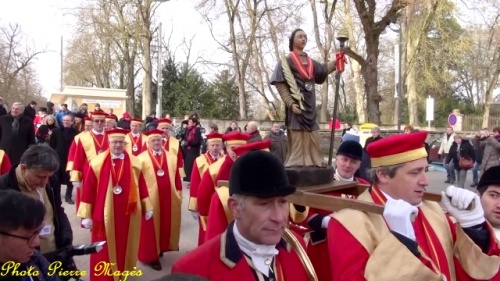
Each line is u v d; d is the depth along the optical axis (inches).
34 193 147.9
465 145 591.5
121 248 238.4
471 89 1750.7
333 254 104.0
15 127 406.6
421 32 1043.3
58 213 161.0
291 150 149.1
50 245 155.6
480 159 615.5
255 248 89.9
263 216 86.3
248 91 1450.5
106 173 237.1
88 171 237.5
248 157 87.9
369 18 781.3
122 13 1134.4
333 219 107.7
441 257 111.3
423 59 1165.7
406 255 93.2
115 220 236.4
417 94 1322.6
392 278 91.4
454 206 117.4
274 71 151.9
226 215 171.8
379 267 93.8
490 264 111.2
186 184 586.2
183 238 349.7
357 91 1127.0
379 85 1752.0
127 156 245.6
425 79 1264.8
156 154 299.3
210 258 91.4
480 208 117.3
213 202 175.3
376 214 108.2
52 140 434.9
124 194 238.5
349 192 149.3
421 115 1555.1
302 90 148.6
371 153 115.7
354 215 105.9
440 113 1552.7
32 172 142.3
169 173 299.9
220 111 1326.3
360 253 100.0
